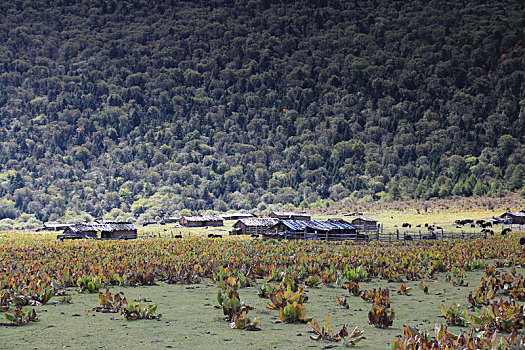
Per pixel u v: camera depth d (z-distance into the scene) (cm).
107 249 6938
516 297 2677
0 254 6072
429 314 2345
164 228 19025
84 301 2686
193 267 3978
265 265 4388
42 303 2588
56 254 5909
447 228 15450
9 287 2953
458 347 1517
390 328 2033
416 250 6059
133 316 2184
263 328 2012
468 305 2598
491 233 11662
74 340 1828
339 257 4859
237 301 2225
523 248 6356
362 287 3297
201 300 2744
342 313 2347
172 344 1770
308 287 3241
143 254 5862
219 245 7744
